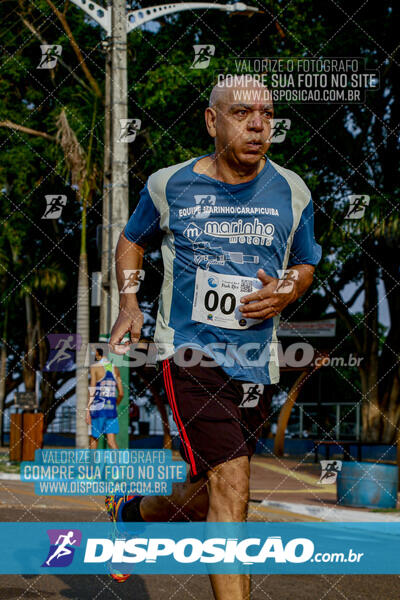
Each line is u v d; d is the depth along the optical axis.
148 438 46.50
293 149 29.95
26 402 31.89
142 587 8.08
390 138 32.56
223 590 4.83
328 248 31.14
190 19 31.53
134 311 6.14
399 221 29.92
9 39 38.06
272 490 19.30
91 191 28.83
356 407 42.81
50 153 31.58
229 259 5.52
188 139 30.42
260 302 5.33
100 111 30.17
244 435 5.60
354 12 33.09
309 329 36.19
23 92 39.62
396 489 15.50
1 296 48.03
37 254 44.50
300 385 37.19
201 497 5.63
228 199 5.55
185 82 29.09
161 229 5.75
